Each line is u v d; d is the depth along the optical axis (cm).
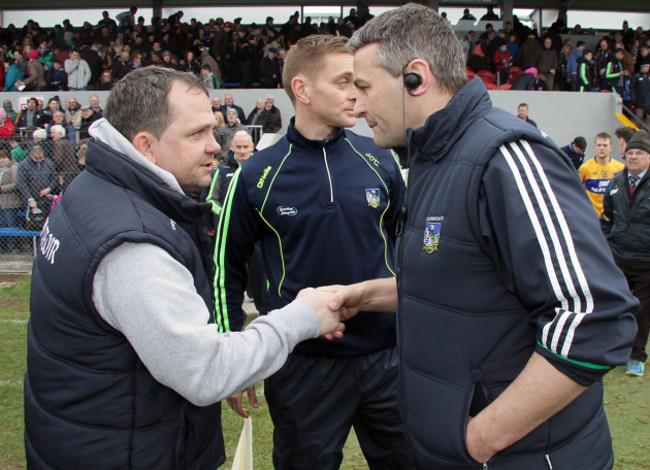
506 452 124
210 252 142
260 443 301
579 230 111
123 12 1666
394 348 200
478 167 121
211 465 140
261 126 1014
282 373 198
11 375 388
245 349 126
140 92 129
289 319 137
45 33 1664
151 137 130
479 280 124
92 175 130
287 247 194
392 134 141
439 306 130
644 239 390
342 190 191
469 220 123
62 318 120
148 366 117
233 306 208
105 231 116
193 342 117
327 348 192
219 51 1420
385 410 200
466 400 127
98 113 1052
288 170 192
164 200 128
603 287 107
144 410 123
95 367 121
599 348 106
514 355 125
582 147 812
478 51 1359
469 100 129
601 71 1308
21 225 775
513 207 114
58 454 124
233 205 197
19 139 871
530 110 1246
